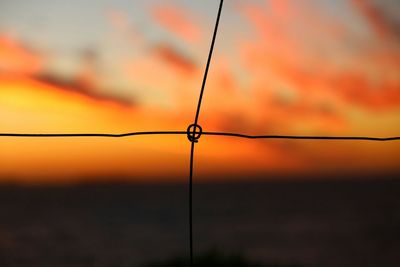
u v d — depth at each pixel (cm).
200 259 176
